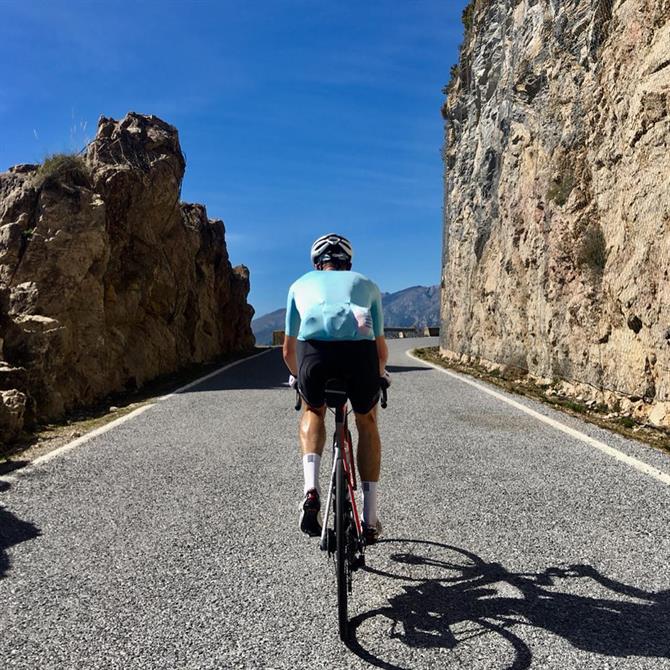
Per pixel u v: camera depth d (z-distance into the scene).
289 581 3.69
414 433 7.70
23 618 3.26
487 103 18.12
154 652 2.94
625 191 9.10
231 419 8.85
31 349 9.34
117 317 13.45
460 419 8.60
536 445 7.02
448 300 21.73
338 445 3.21
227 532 4.46
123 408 10.12
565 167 11.54
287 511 4.90
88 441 7.45
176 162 16.09
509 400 10.26
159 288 15.72
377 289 3.72
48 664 2.84
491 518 4.70
